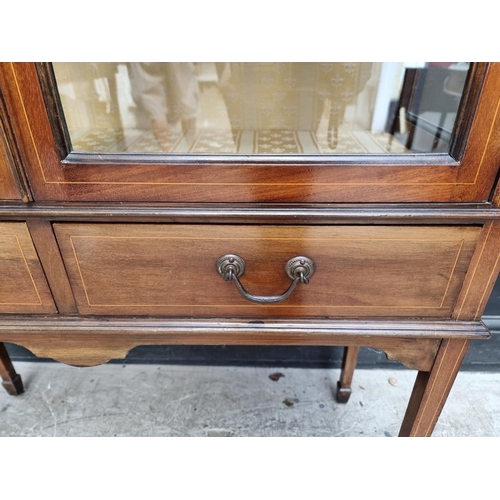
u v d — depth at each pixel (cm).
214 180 38
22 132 36
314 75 58
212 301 44
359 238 40
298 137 51
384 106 56
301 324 45
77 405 89
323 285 43
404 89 53
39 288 44
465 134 35
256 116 58
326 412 88
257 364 102
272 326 45
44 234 41
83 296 45
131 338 48
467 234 39
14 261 43
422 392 52
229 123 58
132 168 37
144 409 88
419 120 49
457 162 36
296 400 91
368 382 97
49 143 36
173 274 43
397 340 47
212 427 83
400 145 44
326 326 45
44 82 34
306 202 38
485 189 37
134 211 39
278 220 39
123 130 52
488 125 34
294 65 57
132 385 96
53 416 86
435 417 54
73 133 41
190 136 51
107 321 46
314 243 40
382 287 43
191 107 58
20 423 84
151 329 45
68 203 39
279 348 101
